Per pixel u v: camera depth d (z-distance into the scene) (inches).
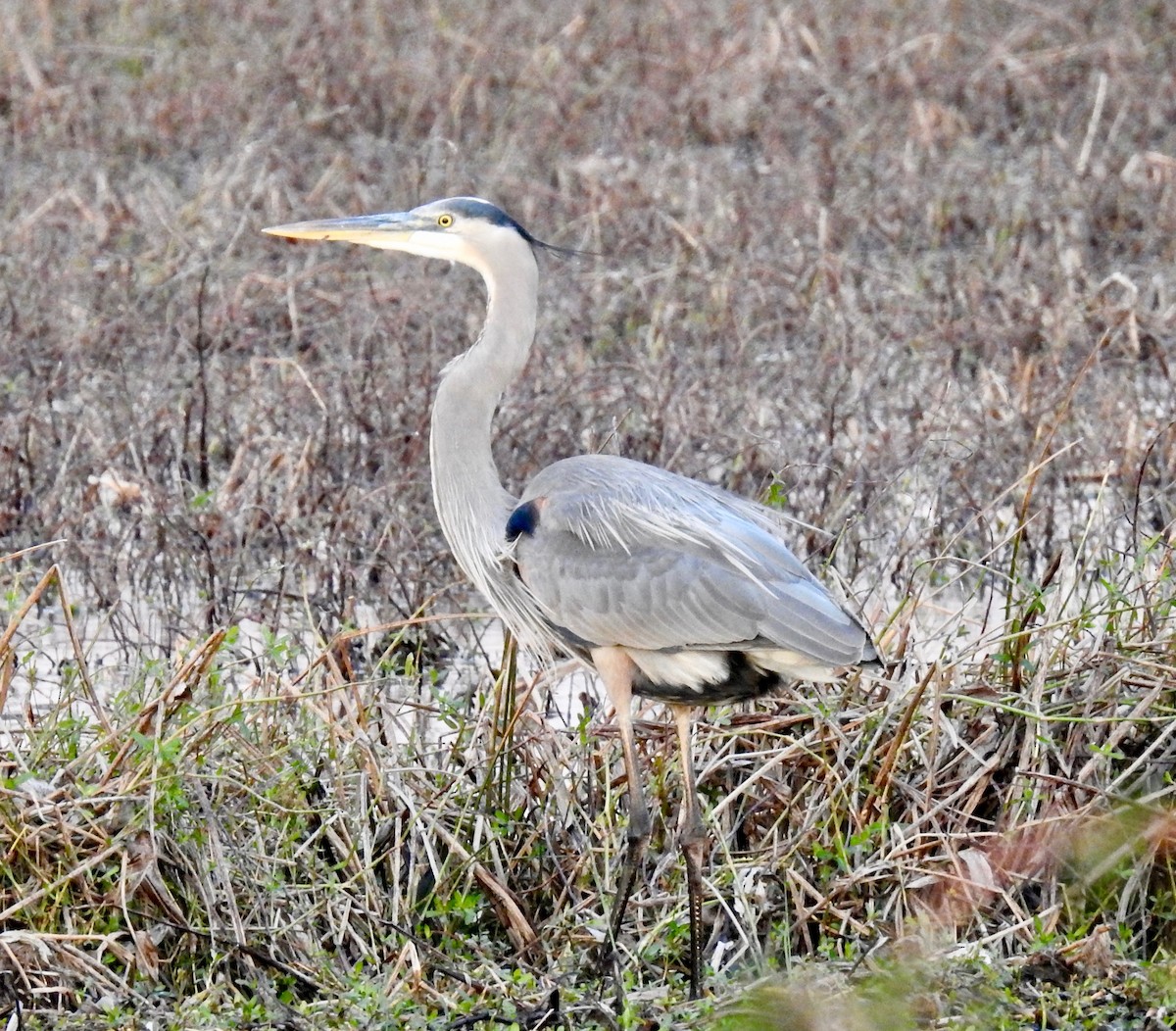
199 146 874.8
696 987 331.9
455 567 516.4
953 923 345.1
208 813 340.8
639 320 680.4
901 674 379.2
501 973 336.2
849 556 512.1
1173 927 349.4
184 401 581.0
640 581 356.5
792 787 377.4
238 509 527.2
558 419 569.9
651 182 789.9
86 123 876.0
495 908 352.8
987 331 650.2
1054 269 706.2
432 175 805.2
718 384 598.5
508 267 381.7
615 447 533.0
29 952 325.7
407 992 321.4
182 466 553.6
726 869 360.2
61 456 559.2
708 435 564.1
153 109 889.5
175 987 332.2
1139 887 353.7
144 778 342.3
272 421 581.9
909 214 788.0
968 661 406.3
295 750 370.9
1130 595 418.3
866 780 372.2
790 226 756.6
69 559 522.0
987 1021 301.4
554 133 871.1
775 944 345.4
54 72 927.0
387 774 363.6
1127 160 836.0
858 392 600.7
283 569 465.1
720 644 352.8
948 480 536.1
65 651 475.5
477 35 983.0
